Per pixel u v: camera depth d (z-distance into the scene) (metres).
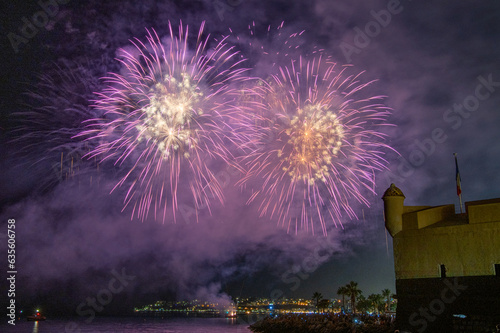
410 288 35.03
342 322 57.91
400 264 36.16
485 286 31.03
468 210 33.38
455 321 31.88
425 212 36.28
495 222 31.83
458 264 32.91
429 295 33.78
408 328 34.28
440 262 33.88
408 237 36.19
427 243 34.91
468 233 32.94
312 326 66.94
